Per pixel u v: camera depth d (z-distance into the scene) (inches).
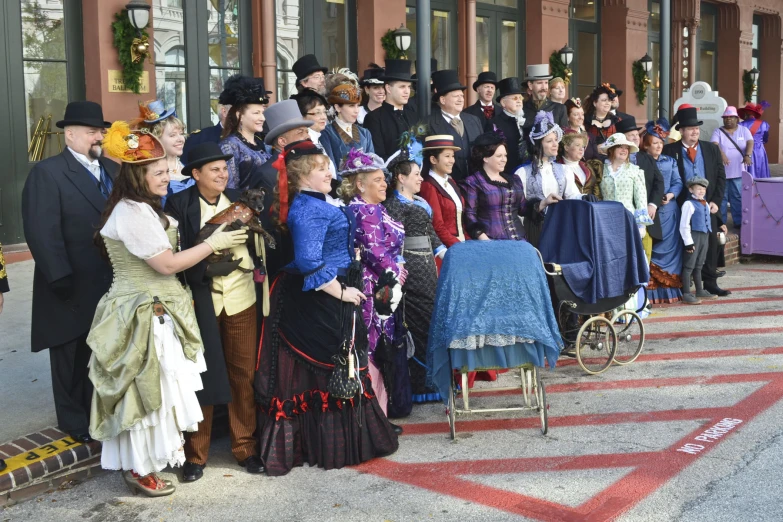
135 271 169.0
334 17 482.6
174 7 415.5
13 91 369.7
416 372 230.1
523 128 298.2
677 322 316.2
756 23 901.2
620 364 262.2
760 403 221.3
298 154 184.5
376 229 204.8
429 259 226.7
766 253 438.6
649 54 741.9
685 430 203.2
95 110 193.6
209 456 198.2
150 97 398.3
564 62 585.0
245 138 222.1
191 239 181.3
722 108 473.1
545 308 200.5
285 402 187.0
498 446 197.3
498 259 198.1
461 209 244.4
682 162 354.0
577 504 164.2
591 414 217.8
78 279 190.2
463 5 541.6
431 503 167.5
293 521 161.5
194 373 171.3
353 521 160.6
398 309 213.9
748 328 303.4
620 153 309.1
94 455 188.4
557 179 278.5
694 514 158.7
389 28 492.1
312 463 189.0
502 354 198.4
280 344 187.3
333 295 182.5
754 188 438.6
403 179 223.1
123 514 167.2
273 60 440.5
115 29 380.5
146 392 162.9
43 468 178.9
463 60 545.6
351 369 181.3
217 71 436.8
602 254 246.8
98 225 187.2
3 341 267.0
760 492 167.3
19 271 351.6
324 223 182.9
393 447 193.9
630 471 179.3
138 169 167.9
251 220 178.4
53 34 379.6
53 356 192.1
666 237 347.6
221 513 166.2
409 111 297.9
